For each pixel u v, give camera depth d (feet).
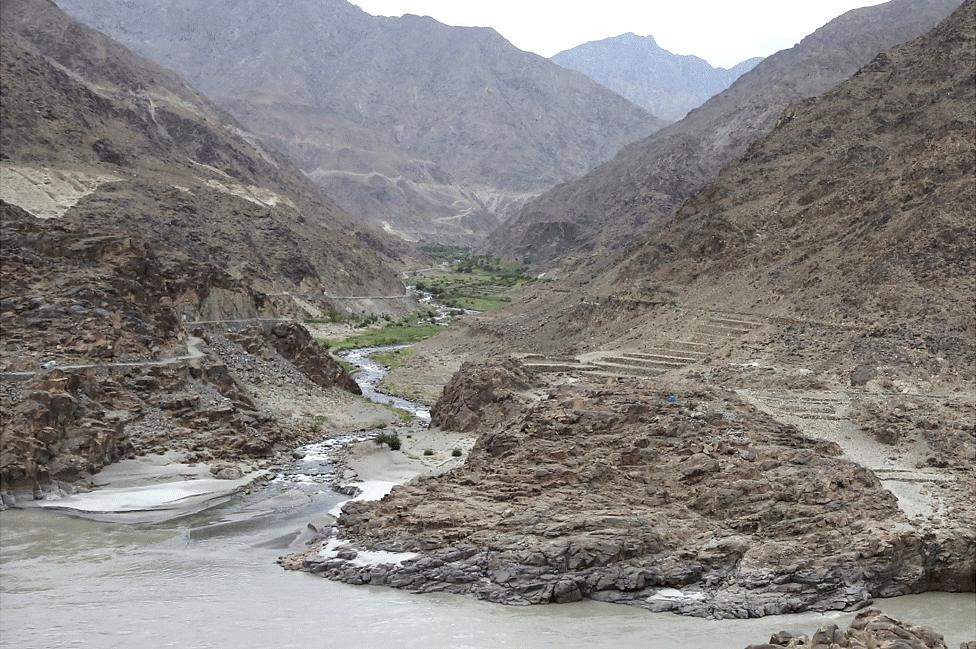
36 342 288.10
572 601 176.35
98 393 278.87
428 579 183.42
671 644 152.56
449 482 219.82
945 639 155.94
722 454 215.72
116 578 187.11
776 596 173.78
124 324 310.24
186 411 292.61
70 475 247.91
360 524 208.13
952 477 222.69
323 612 167.94
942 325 337.11
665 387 277.23
